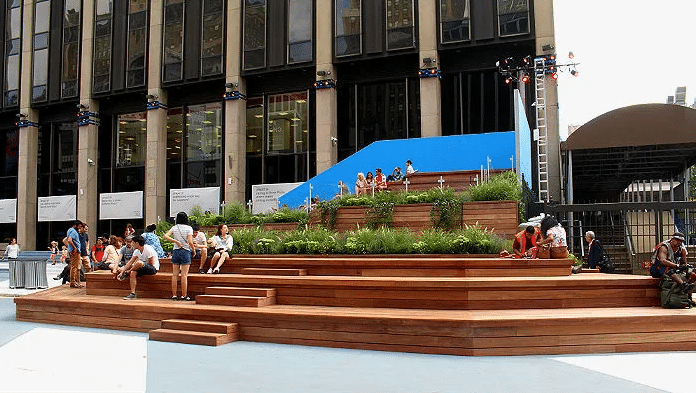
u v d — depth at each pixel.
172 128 33.06
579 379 6.24
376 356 7.66
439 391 5.77
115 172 34.41
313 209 16.70
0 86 37.25
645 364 7.02
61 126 36.25
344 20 28.69
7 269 26.25
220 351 8.15
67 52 35.19
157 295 11.53
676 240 9.16
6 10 37.56
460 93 27.55
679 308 8.62
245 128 31.12
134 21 33.31
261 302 9.58
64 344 8.84
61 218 34.91
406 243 11.83
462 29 26.67
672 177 26.48
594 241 14.08
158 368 7.01
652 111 18.94
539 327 7.68
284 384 6.16
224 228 12.28
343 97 29.64
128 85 33.16
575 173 27.55
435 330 7.78
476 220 13.70
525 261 9.77
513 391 5.75
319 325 8.52
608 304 8.90
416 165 22.27
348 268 10.59
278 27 29.86
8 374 6.64
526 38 25.67
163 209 32.53
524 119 18.41
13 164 37.56
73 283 14.47
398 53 27.59
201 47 31.45
